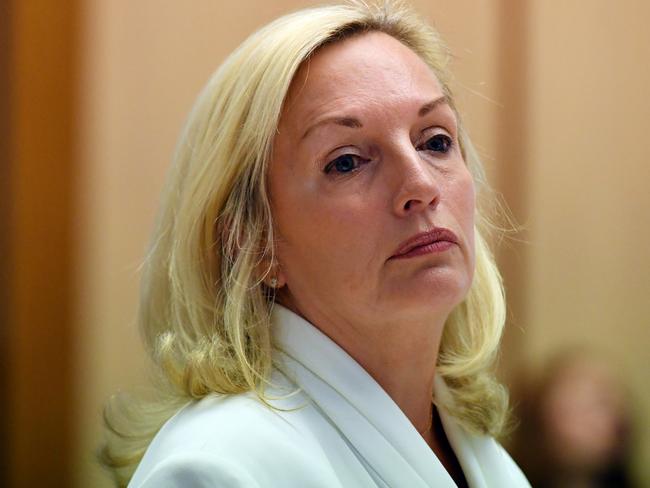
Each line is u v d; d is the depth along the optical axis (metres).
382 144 5.43
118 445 6.12
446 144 5.78
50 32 13.67
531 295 14.52
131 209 13.96
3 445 13.38
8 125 13.48
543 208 14.74
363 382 5.42
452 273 5.36
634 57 14.98
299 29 5.59
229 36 14.12
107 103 13.95
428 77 5.81
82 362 13.63
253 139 5.50
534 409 12.49
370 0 6.13
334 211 5.34
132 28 14.12
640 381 14.59
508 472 6.40
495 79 14.63
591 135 14.99
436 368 6.50
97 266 13.80
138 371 13.62
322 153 5.40
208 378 5.32
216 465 4.52
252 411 5.02
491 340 6.62
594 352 13.59
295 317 5.56
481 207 6.91
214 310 5.64
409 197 5.26
